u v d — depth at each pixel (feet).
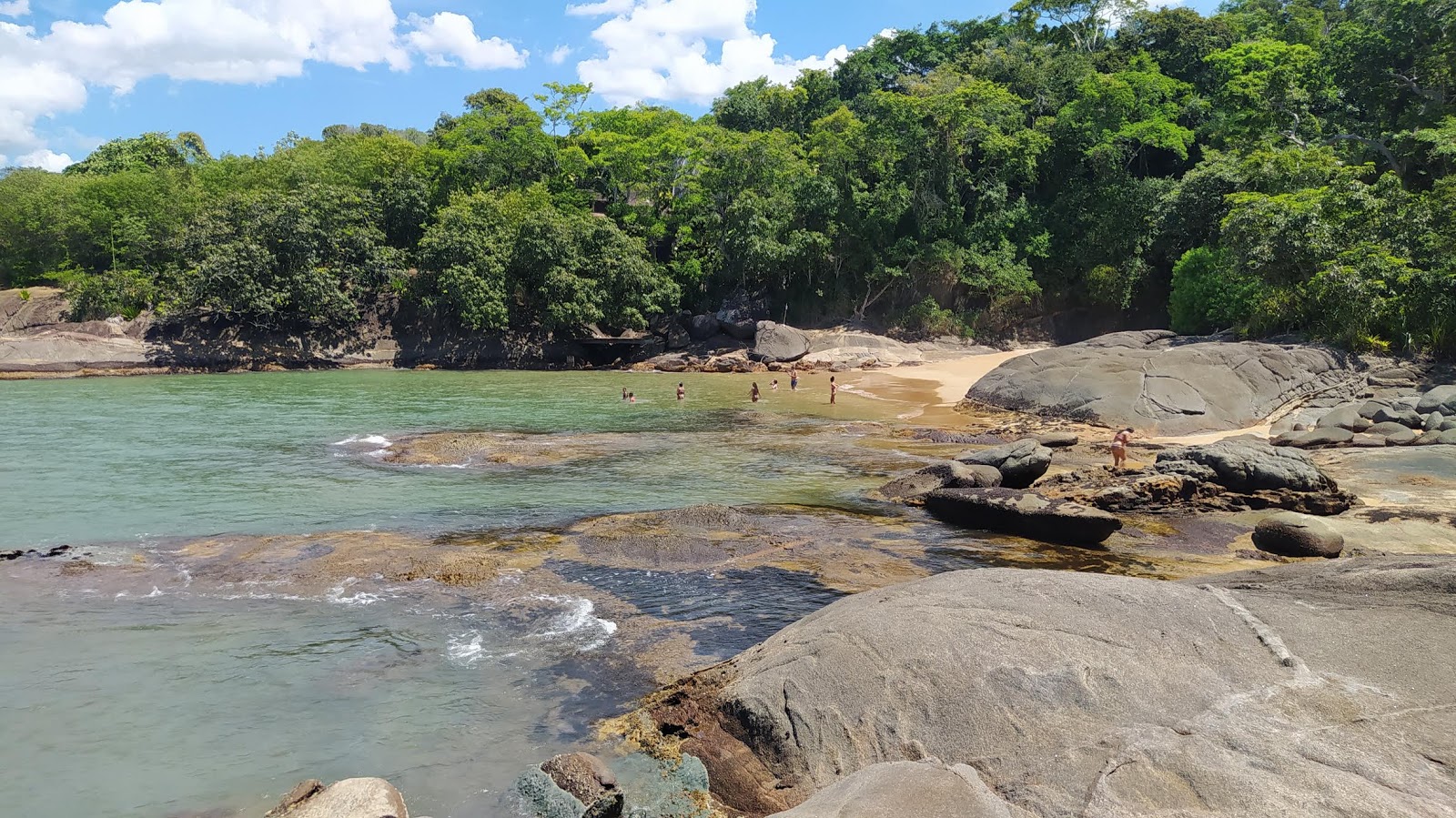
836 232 209.36
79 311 196.65
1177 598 29.58
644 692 34.30
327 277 192.54
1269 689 24.54
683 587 46.62
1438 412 87.92
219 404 127.13
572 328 206.69
